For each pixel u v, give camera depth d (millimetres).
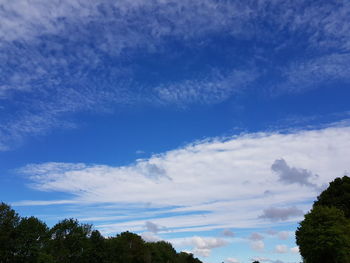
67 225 93062
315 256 65500
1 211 77688
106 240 105875
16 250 75312
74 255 90000
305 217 69000
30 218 80250
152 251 140000
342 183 87125
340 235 63188
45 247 85062
